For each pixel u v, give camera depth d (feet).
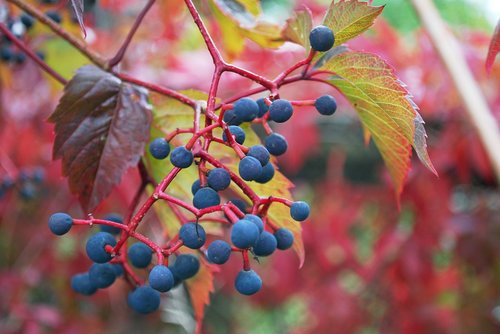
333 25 1.22
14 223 2.72
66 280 2.68
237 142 1.17
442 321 2.45
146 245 1.21
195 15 1.21
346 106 2.38
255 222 1.12
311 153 2.90
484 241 2.38
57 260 2.69
